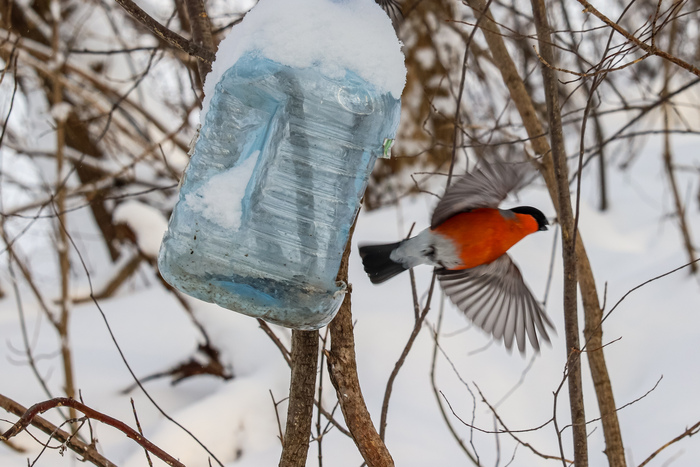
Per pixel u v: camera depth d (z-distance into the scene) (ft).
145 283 37.70
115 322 31.94
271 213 11.34
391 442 22.72
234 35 11.61
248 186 11.39
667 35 37.32
